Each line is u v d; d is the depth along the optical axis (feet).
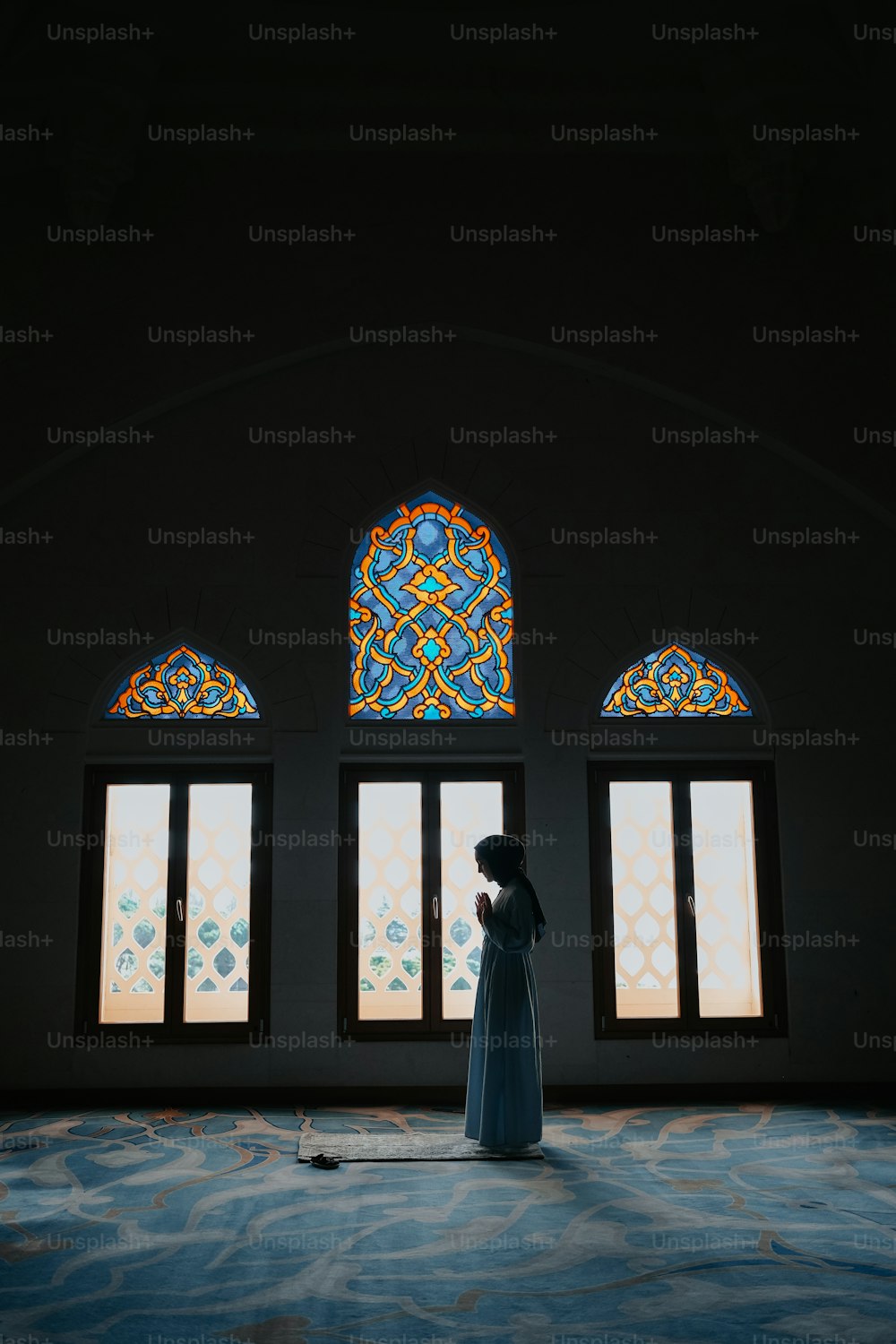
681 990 26.96
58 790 27.14
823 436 28.76
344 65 28.68
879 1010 27.04
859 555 28.94
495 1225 15.31
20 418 28.04
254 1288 12.86
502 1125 19.98
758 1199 16.71
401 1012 26.71
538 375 29.50
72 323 28.55
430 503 29.01
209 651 28.02
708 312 29.14
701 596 28.68
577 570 28.68
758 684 28.37
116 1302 12.39
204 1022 26.35
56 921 26.53
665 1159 19.60
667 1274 13.26
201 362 28.63
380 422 29.17
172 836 27.14
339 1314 12.03
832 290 29.17
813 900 27.50
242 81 28.40
